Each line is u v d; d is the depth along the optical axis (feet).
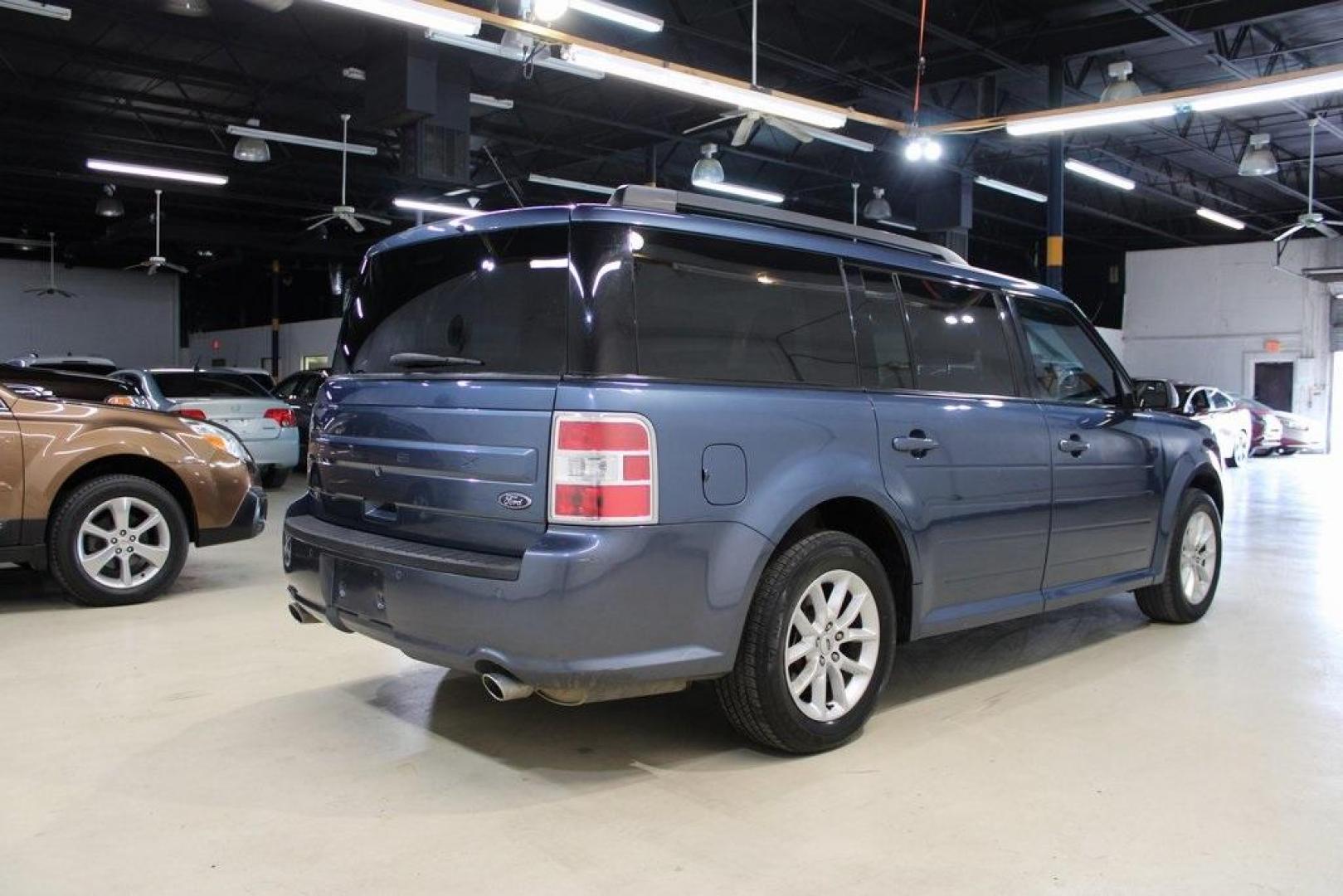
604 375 8.30
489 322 9.13
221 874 7.29
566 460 8.09
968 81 45.14
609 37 39.37
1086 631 15.24
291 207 69.77
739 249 9.65
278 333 88.12
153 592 16.52
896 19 37.93
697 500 8.54
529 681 8.16
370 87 39.14
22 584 18.13
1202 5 34.88
